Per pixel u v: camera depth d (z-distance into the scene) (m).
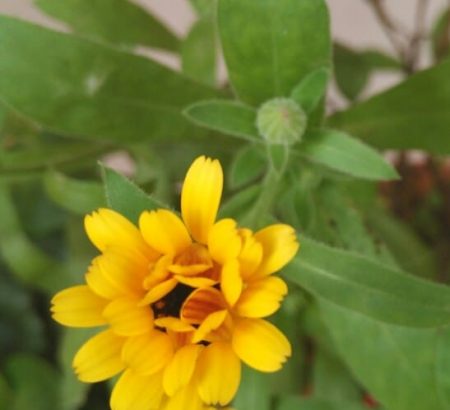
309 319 0.39
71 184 0.39
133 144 0.38
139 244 0.30
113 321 0.29
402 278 0.32
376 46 0.52
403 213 0.46
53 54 0.36
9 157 0.40
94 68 0.36
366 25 0.55
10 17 0.35
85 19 0.40
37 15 0.52
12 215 0.43
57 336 0.47
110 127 0.37
